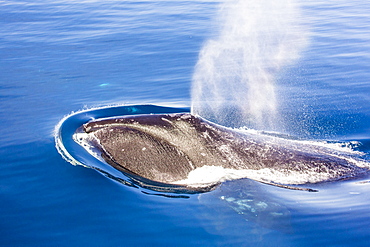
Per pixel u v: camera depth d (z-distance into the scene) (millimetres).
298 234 8125
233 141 10898
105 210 8836
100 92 16062
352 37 23125
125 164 10523
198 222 8500
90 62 19891
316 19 27484
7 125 12961
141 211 8844
